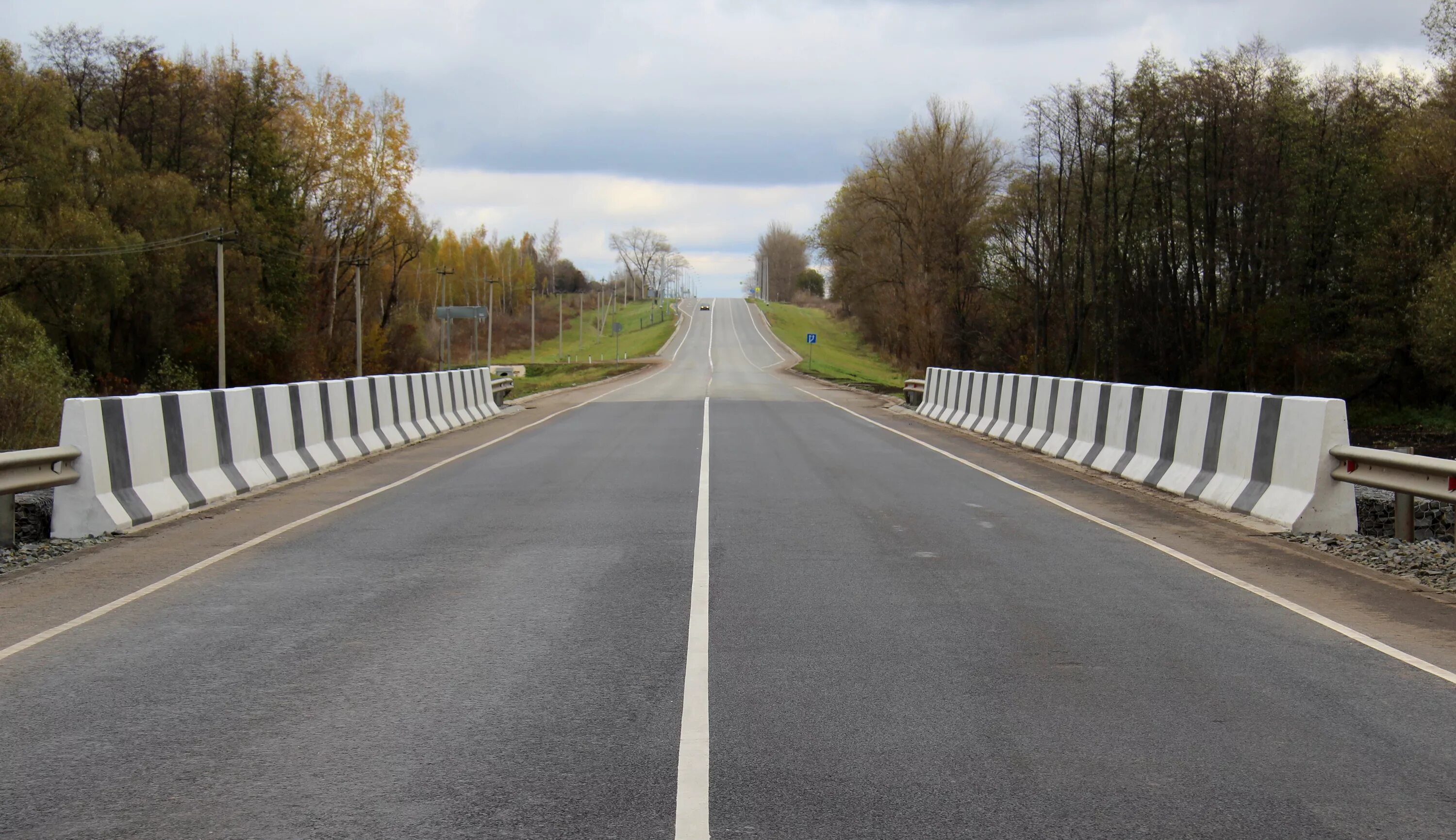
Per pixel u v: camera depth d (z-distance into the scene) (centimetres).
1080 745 450
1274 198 5097
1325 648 605
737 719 481
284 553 892
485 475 1462
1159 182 5847
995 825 371
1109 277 5969
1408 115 4416
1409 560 854
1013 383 1991
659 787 405
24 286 4856
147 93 6156
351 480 1404
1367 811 384
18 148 4619
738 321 17825
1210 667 566
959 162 6531
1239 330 5303
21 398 2427
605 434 2156
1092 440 1549
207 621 667
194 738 461
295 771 422
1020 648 602
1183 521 1061
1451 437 3841
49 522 1055
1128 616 677
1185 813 382
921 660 577
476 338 10006
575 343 16412
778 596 729
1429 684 539
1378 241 4447
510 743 452
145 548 914
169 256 5531
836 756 436
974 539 955
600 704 504
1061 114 5750
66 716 490
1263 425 1080
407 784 408
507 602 714
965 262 6588
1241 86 5225
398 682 539
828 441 1991
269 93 6512
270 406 1398
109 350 5738
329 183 6719
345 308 7331
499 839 361
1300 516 982
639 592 745
